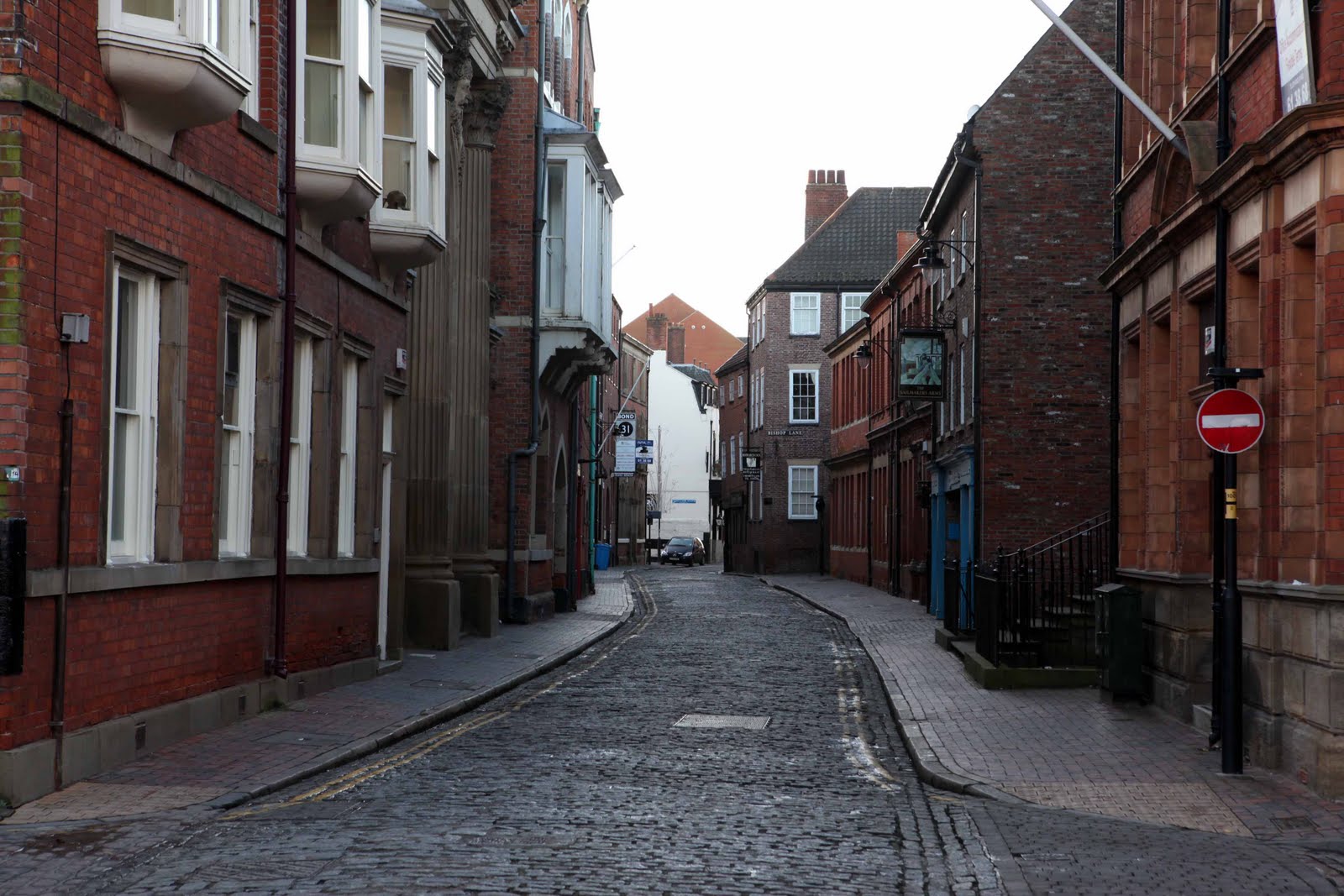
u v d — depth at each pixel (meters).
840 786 10.89
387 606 18.97
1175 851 8.41
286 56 14.44
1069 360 27.23
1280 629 11.03
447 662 20.03
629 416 62.72
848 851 8.33
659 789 10.47
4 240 9.26
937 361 31.66
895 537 41.09
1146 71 17.02
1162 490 15.60
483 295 25.73
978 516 27.12
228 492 13.49
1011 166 27.48
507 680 17.78
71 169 9.94
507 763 11.70
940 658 21.39
